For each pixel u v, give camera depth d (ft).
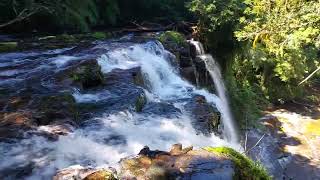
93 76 23.08
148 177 11.30
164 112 20.68
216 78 41.16
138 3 55.47
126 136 16.96
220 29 40.16
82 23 44.86
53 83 22.39
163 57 34.01
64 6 44.19
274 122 46.37
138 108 20.63
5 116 17.57
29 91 21.07
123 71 26.07
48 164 14.17
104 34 42.09
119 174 11.69
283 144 40.91
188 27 45.88
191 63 37.09
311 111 51.11
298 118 48.44
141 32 45.78
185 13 55.36
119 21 53.67
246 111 41.96
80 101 20.43
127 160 12.32
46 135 16.10
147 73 28.48
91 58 27.40
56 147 15.35
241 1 38.50
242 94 44.01
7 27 41.34
